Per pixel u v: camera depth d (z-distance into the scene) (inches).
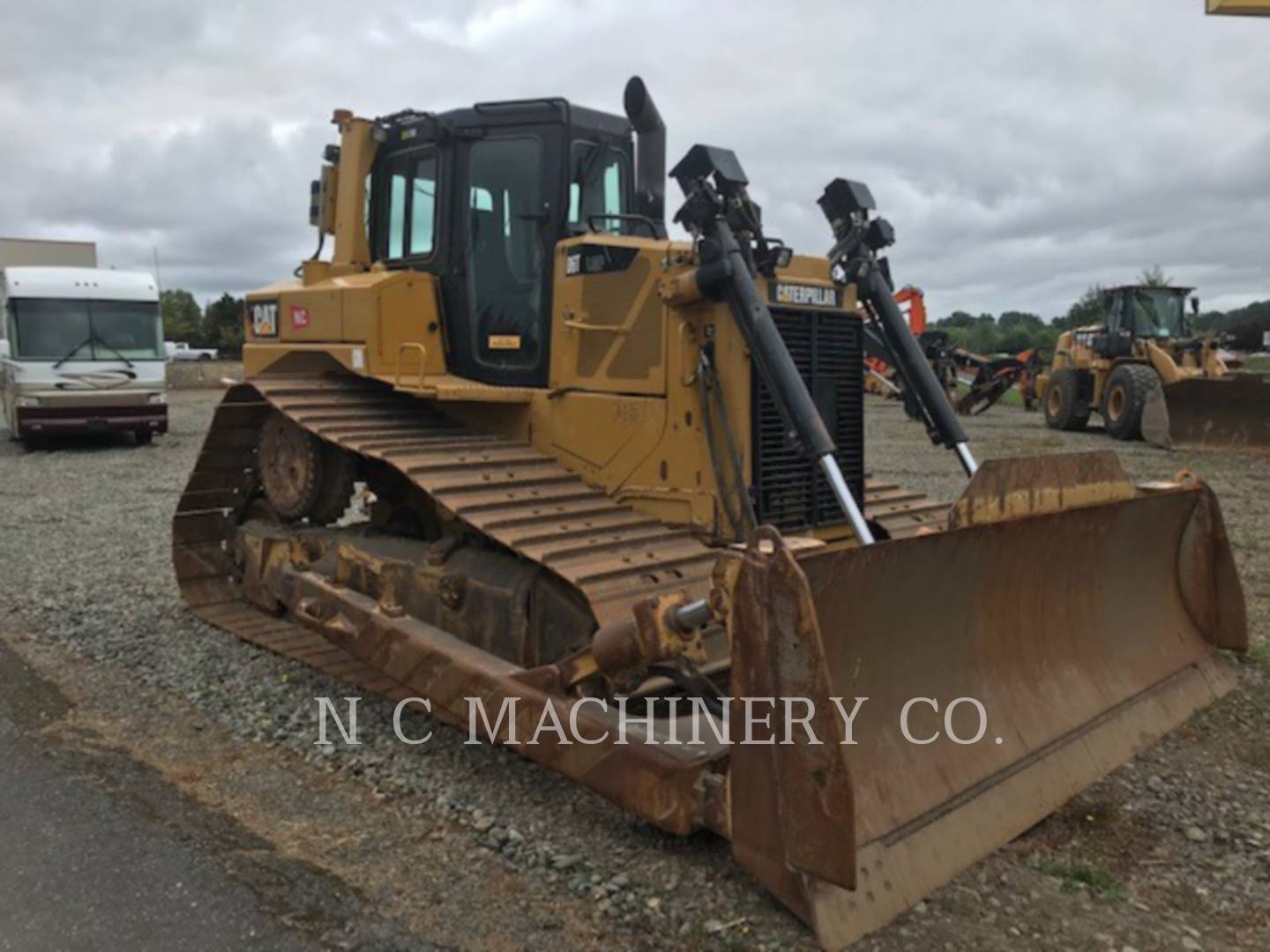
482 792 154.9
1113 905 125.0
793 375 157.8
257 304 249.9
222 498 268.8
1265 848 138.9
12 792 151.6
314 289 226.2
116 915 120.0
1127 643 179.9
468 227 210.4
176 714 187.8
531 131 200.4
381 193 232.7
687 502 177.5
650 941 116.9
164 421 660.1
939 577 138.7
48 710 187.8
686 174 169.2
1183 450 622.2
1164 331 723.4
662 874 130.3
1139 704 171.0
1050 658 162.1
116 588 282.8
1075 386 757.3
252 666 214.7
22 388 615.2
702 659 135.6
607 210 211.0
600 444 189.3
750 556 113.7
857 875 116.9
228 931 117.3
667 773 129.1
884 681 133.5
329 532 229.6
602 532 171.0
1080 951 115.6
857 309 195.0
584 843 138.9
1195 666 190.5
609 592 153.2
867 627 130.0
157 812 146.6
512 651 179.6
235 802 151.6
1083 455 160.9
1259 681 199.8
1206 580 197.5
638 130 197.3
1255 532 356.8
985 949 115.4
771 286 175.8
